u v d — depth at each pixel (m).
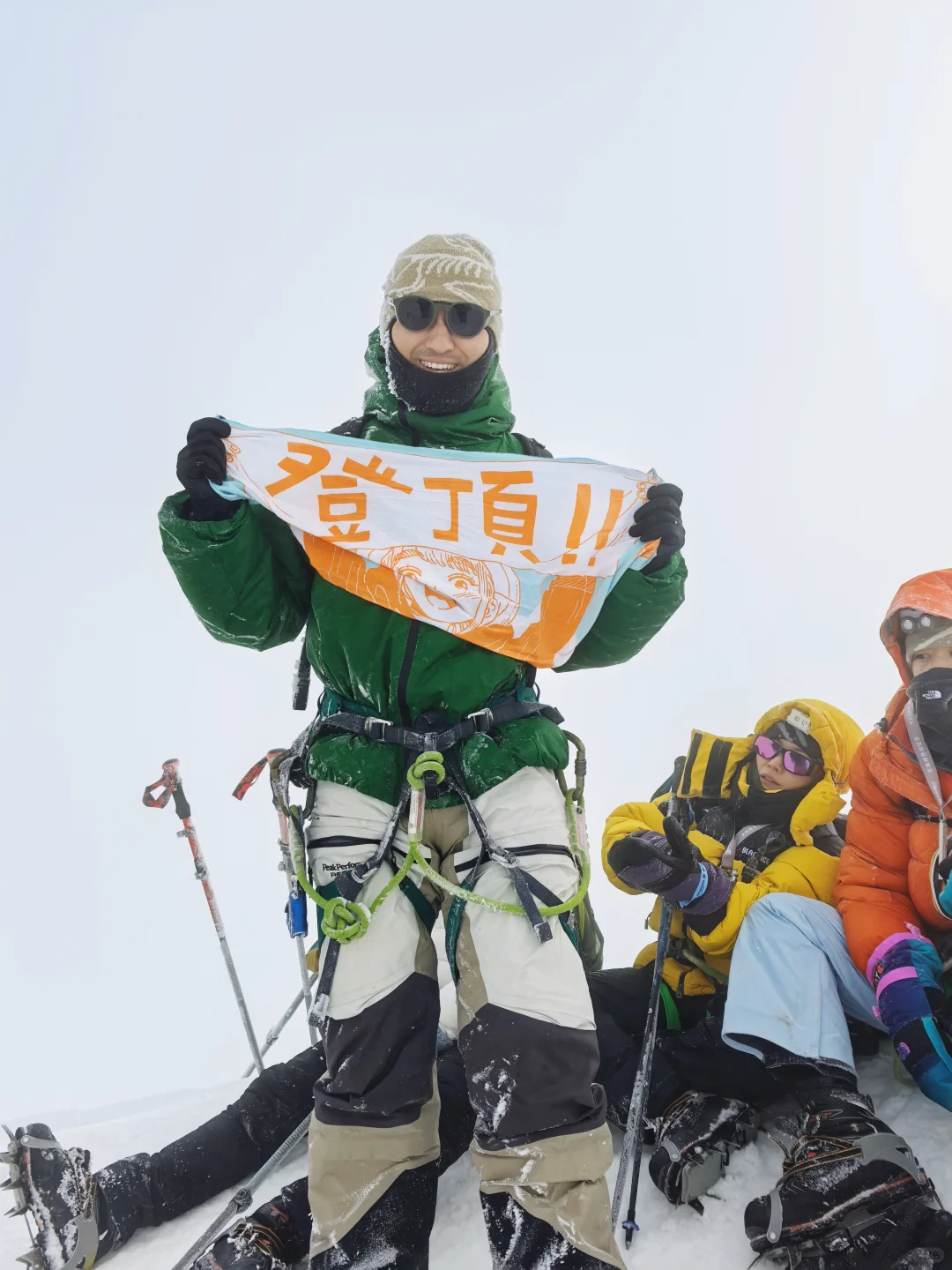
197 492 2.14
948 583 2.75
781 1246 2.10
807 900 2.76
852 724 3.24
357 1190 1.87
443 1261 2.31
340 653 2.24
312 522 2.31
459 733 2.17
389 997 1.99
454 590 2.26
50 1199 2.27
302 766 2.28
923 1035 2.39
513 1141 1.83
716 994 3.00
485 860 2.09
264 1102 2.73
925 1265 1.98
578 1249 1.73
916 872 2.65
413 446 2.48
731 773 3.36
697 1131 2.52
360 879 2.05
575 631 2.36
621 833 3.13
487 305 2.45
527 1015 1.89
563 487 2.47
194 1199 2.59
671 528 2.32
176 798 3.65
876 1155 2.12
